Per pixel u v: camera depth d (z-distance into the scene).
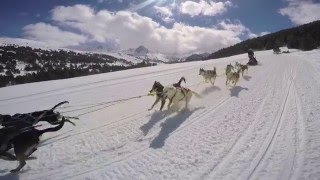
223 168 7.74
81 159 8.45
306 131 10.01
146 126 11.27
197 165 7.96
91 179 7.36
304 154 8.26
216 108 13.61
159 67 38.47
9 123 8.29
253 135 10.01
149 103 15.02
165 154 8.72
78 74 83.50
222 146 9.18
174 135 10.24
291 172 7.35
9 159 7.47
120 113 13.23
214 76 19.41
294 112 12.37
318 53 49.22
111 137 10.20
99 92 19.92
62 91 21.69
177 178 7.30
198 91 17.41
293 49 84.25
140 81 24.33
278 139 9.52
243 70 23.34
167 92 12.62
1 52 181.00
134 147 9.29
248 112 12.81
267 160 8.10
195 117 12.25
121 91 19.72
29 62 173.75
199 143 9.46
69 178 7.39
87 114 13.27
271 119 11.66
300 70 25.91
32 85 27.05
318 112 12.01
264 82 20.16
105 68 130.88
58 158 8.50
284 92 16.45
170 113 12.84
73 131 10.81
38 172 7.66
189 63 43.22
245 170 7.59
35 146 7.80
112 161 8.32
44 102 17.66
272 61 36.56
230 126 11.02
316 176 7.05
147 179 7.30
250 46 111.56
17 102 18.28
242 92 16.97
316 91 15.91
